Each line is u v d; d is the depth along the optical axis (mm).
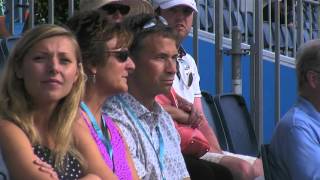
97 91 7434
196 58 12938
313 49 8742
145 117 8109
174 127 8617
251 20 16844
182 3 10672
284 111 16609
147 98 8203
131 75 8125
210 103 11633
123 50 7418
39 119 6648
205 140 9820
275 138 8820
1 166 6270
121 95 8047
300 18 15883
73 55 6711
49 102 6613
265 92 16203
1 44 9273
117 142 7535
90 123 7273
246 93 15727
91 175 6648
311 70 8719
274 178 8836
